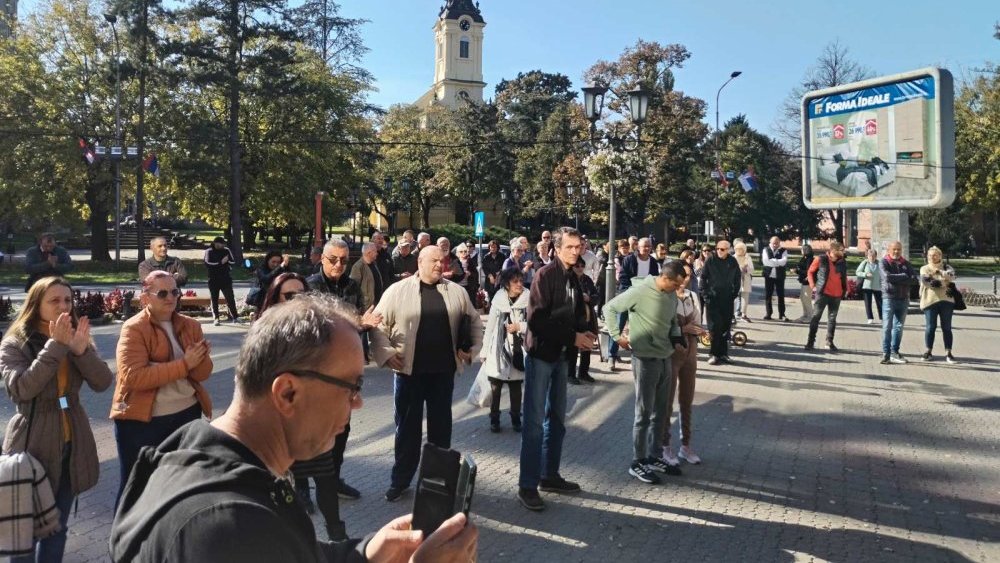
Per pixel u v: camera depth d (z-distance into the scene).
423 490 1.54
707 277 11.22
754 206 49.22
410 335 5.21
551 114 56.00
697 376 10.34
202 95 35.59
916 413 8.28
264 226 48.03
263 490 1.26
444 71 82.50
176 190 36.00
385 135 61.44
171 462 1.30
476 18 82.75
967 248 52.81
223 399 8.58
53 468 3.64
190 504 1.18
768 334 14.82
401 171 58.34
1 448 3.65
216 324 15.02
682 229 55.91
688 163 44.47
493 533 4.75
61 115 33.66
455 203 64.69
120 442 4.04
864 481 5.93
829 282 12.55
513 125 61.19
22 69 33.16
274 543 1.17
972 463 6.44
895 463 6.43
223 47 32.25
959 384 9.91
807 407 8.54
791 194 53.34
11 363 3.64
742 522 5.01
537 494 5.19
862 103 19.59
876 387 9.69
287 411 1.37
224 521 1.14
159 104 34.19
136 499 1.35
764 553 4.50
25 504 3.30
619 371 10.71
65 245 52.84
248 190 36.69
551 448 5.52
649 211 44.97
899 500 5.50
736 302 17.12
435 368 5.28
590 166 16.67
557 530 4.81
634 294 5.79
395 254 11.76
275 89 32.66
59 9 34.41
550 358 5.25
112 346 12.48
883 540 4.73
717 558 4.41
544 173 52.31
